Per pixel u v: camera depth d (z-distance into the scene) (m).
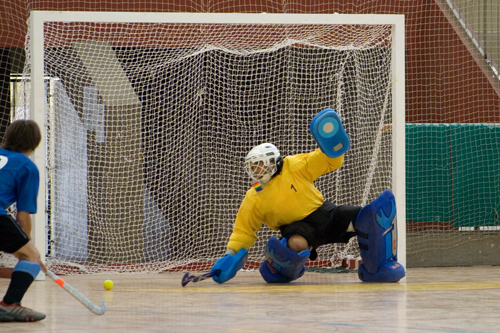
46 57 24.86
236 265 17.95
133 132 26.48
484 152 26.23
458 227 25.94
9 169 11.26
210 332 8.91
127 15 21.02
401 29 22.12
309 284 17.48
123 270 23.50
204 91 30.58
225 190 29.52
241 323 9.82
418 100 32.25
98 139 25.98
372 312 11.16
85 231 25.20
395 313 11.01
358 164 26.70
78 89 25.91
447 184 25.89
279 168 17.78
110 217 26.00
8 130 11.74
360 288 16.05
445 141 25.92
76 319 10.55
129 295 14.78
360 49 27.11
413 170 25.69
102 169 25.95
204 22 21.28
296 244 17.39
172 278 20.52
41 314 10.23
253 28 26.41
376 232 17.33
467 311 11.28
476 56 32.62
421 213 25.67
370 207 17.19
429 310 11.44
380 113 27.02
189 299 13.71
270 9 29.86
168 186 29.44
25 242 10.96
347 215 17.64
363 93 27.67
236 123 31.03
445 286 16.55
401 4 31.64
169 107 29.89
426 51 32.22
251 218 18.09
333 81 29.48
